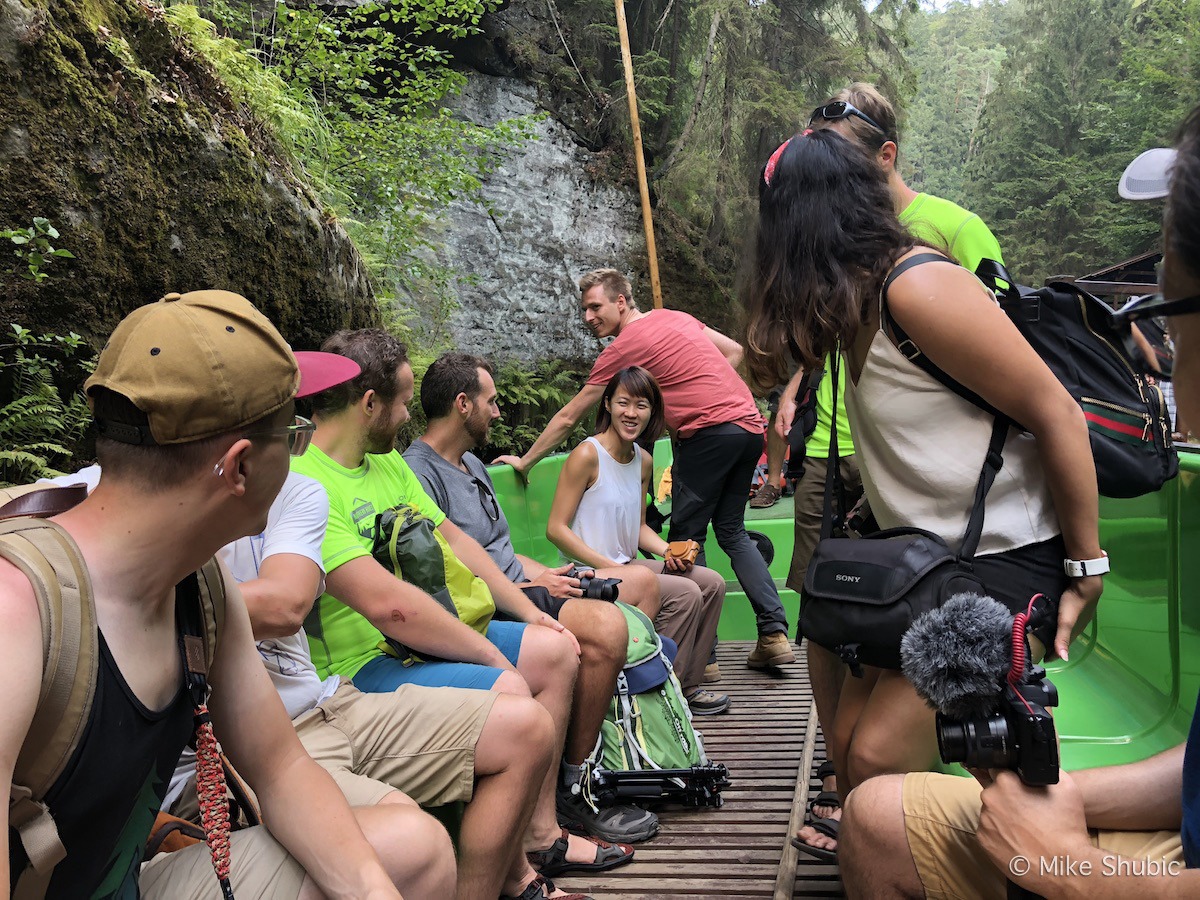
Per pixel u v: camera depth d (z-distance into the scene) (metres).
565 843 2.36
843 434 3.43
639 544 4.03
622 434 3.56
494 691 1.96
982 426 1.61
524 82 11.17
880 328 1.65
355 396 2.36
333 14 6.27
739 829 2.60
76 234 2.61
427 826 1.42
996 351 1.53
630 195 12.23
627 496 3.62
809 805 2.68
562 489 3.49
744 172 13.43
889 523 1.80
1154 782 1.27
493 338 10.41
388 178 5.97
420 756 1.86
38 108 2.54
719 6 12.70
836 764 1.96
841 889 2.20
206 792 1.12
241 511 1.03
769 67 13.93
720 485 4.12
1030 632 1.56
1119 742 2.16
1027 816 1.15
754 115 13.20
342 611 2.29
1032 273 26.55
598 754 2.68
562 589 2.78
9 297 2.46
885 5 15.05
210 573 1.17
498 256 10.59
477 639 2.17
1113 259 25.34
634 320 4.23
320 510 1.88
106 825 1.00
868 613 1.61
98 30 2.78
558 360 11.07
